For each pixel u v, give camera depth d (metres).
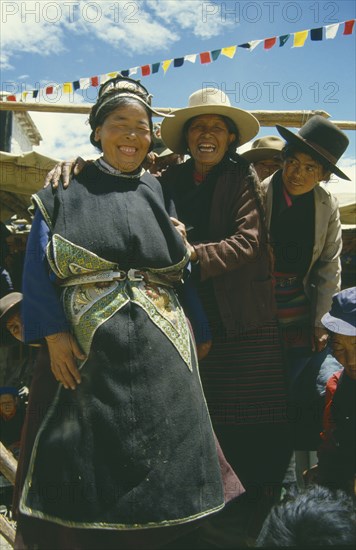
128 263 2.09
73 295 2.05
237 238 2.62
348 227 7.15
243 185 2.75
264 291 2.71
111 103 2.19
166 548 2.11
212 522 2.47
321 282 3.08
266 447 2.72
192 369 2.12
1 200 6.35
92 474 1.90
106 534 1.90
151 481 1.91
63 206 2.09
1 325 3.23
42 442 1.98
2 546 3.07
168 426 1.97
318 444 3.05
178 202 2.83
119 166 2.17
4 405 5.01
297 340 3.09
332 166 2.97
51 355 2.03
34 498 1.92
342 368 3.12
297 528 1.66
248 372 2.73
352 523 1.67
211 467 2.04
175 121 2.91
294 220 3.04
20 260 6.32
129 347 1.99
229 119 2.87
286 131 2.96
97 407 1.95
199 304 2.45
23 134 11.05
